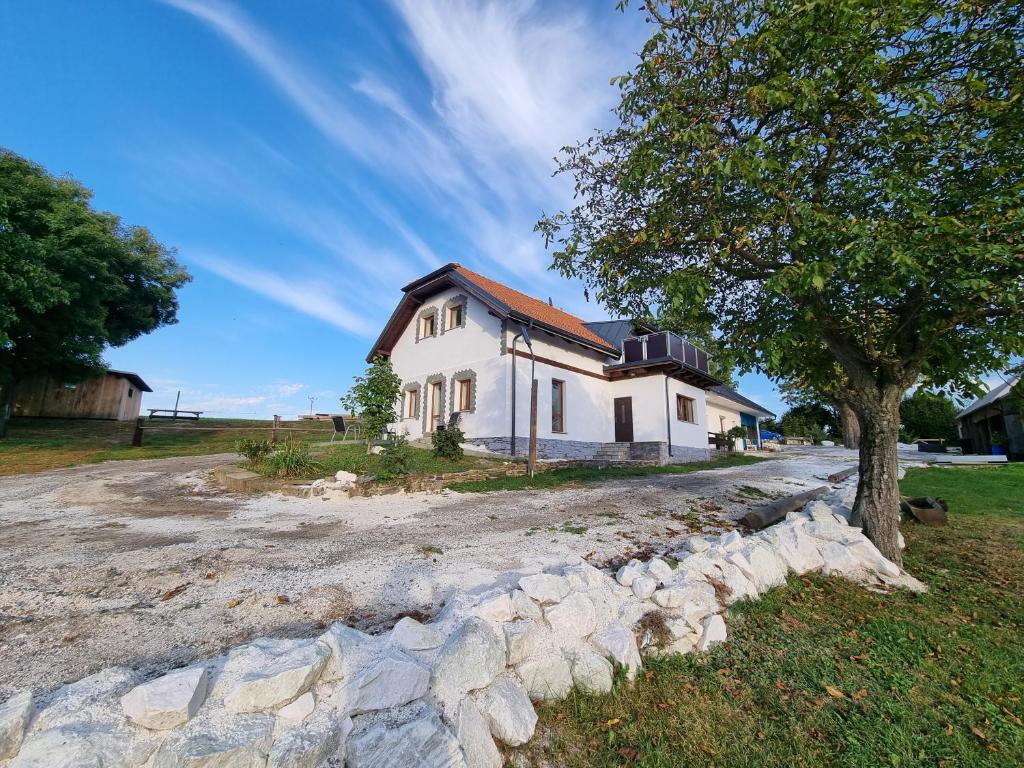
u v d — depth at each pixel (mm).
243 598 3322
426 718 2014
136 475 8812
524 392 13391
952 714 2664
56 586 3430
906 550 5539
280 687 1921
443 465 9586
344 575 3824
